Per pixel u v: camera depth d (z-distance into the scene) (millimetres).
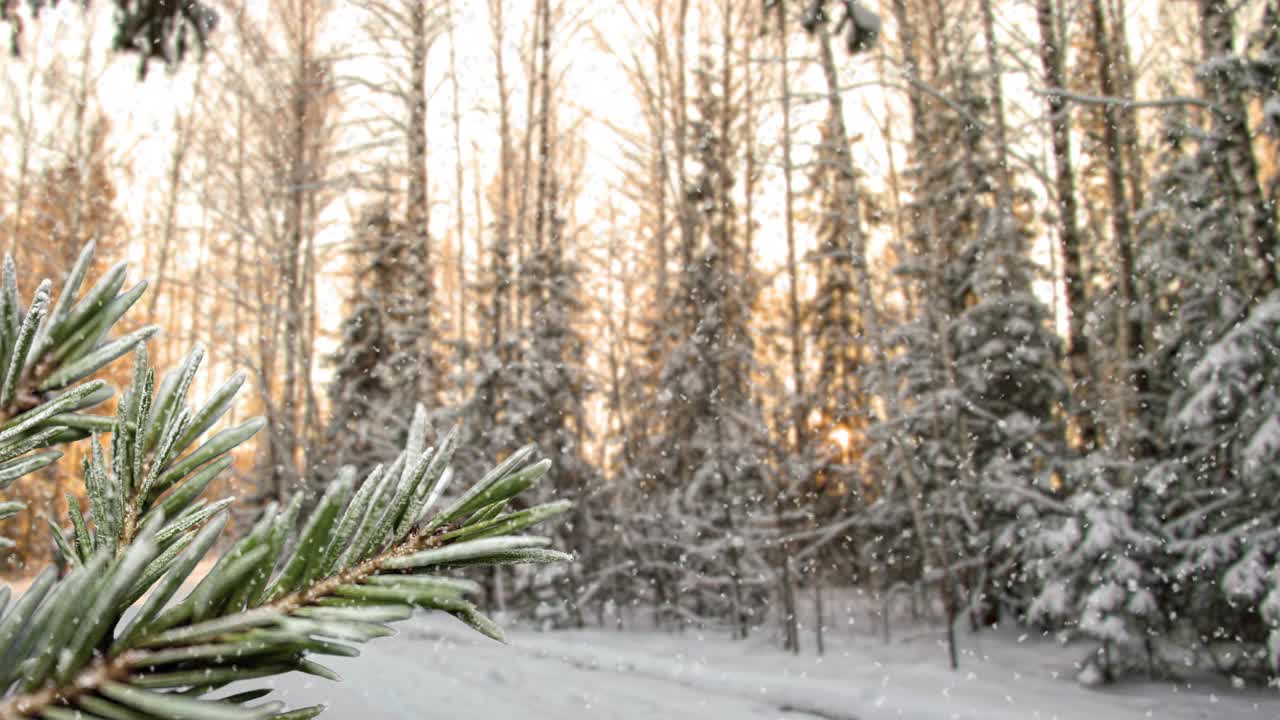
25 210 15477
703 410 11523
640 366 15000
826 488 11789
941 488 9219
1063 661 7285
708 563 10914
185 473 427
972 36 11953
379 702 5707
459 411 11375
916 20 12062
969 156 11547
